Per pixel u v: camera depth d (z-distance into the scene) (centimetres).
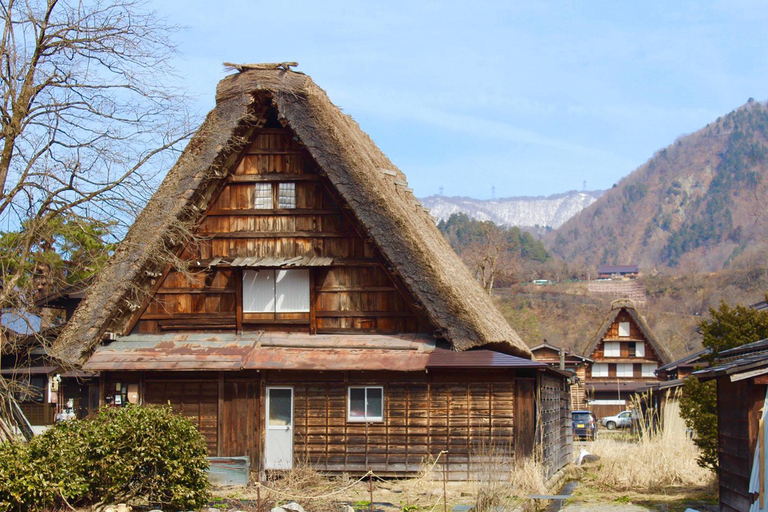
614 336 5756
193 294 1866
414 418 1733
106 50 1650
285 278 1844
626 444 2353
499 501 1335
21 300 1788
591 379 5741
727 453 1298
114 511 1214
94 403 2369
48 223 1680
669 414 2356
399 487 1634
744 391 1209
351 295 1816
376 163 2091
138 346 1817
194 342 1819
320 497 1458
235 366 1727
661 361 5662
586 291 11200
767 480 1123
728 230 15675
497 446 1700
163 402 1805
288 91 1783
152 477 1259
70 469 1198
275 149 1869
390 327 1795
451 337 1702
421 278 1716
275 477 1736
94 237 1758
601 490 1769
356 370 1733
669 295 10556
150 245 1778
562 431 2230
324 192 1847
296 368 1712
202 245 1866
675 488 1767
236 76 1820
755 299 8800
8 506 1119
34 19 1612
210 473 1723
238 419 1773
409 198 2425
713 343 1730
